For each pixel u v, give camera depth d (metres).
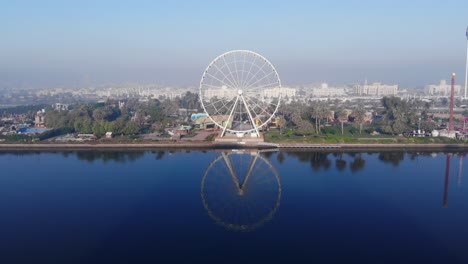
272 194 113.00
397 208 100.62
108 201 106.75
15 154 171.12
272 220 93.00
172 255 75.25
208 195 112.06
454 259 73.50
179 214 96.88
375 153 170.25
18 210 100.19
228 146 184.62
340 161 154.62
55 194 113.44
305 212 98.06
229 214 97.06
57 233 85.44
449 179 127.75
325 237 83.38
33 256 74.81
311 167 145.25
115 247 78.69
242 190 116.69
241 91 195.62
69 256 74.88
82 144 187.88
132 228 88.25
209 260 73.31
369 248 78.12
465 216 94.75
